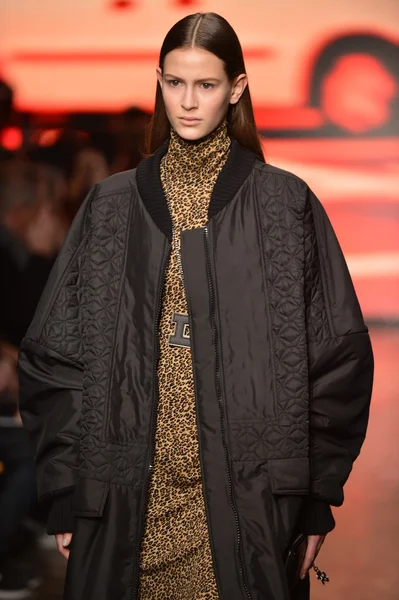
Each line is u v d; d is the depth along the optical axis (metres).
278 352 5.18
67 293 5.55
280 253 5.27
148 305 5.23
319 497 5.41
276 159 21.75
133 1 20.77
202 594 5.20
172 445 5.18
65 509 5.38
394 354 19.17
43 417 5.55
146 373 5.17
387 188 21.80
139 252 5.31
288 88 21.59
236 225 5.27
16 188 10.95
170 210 5.34
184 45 5.11
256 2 21.31
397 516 11.08
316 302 5.42
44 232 10.54
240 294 5.20
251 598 5.06
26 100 20.73
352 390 5.50
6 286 10.28
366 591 8.93
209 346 5.16
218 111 5.21
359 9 21.42
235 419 5.12
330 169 21.80
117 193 5.48
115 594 5.12
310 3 21.36
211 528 5.09
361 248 21.88
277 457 5.12
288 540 5.13
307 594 5.64
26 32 20.77
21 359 5.64
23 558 9.80
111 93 20.80
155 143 5.64
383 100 21.62
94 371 5.25
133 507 5.13
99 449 5.18
